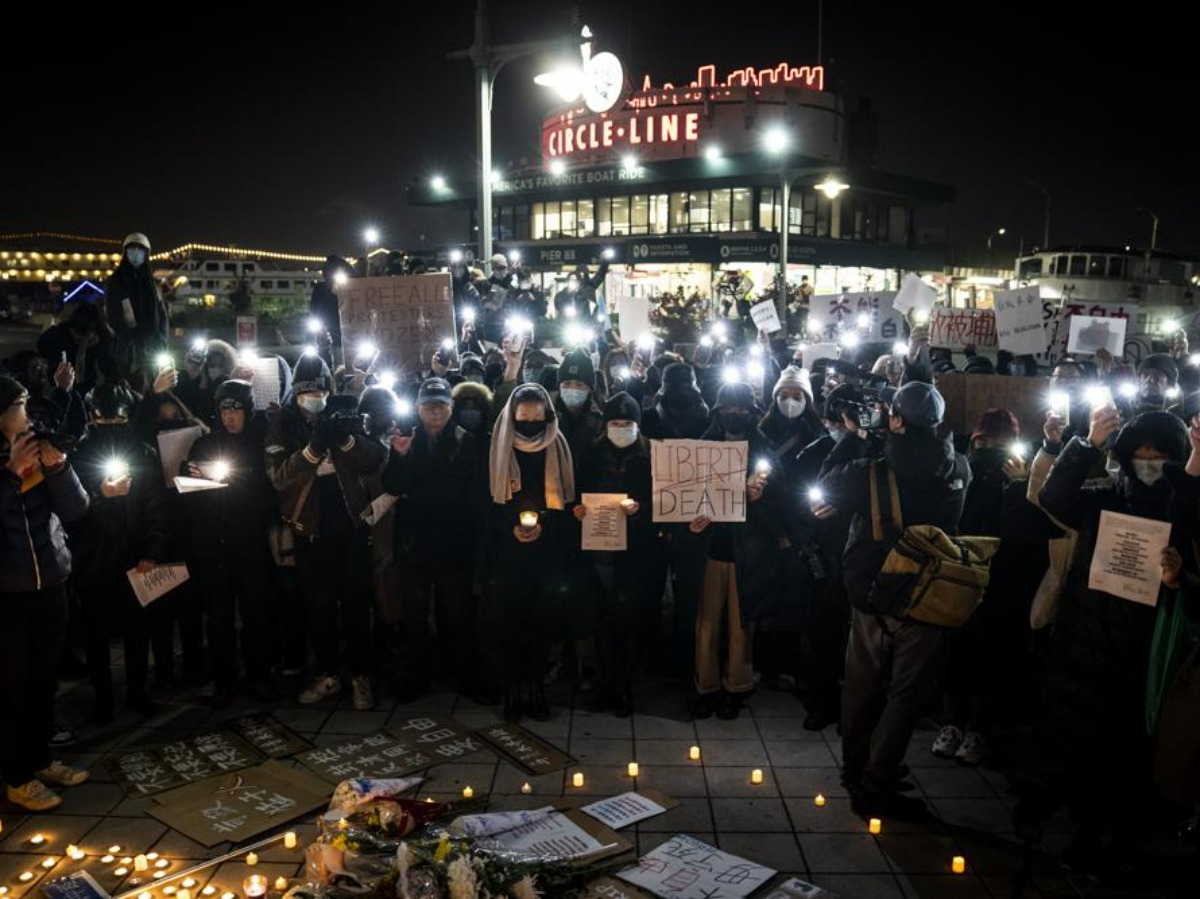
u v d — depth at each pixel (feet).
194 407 25.67
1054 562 16.37
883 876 14.92
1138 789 14.96
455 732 19.76
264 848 15.52
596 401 23.75
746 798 17.26
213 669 20.94
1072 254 139.64
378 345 27.63
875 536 16.40
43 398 23.03
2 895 14.30
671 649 23.36
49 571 16.53
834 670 19.88
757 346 33.27
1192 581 13.39
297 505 20.26
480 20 41.73
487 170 42.98
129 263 28.27
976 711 18.75
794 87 159.94
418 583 21.08
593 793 17.39
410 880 13.11
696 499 19.60
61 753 18.75
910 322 37.99
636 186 156.46
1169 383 23.12
